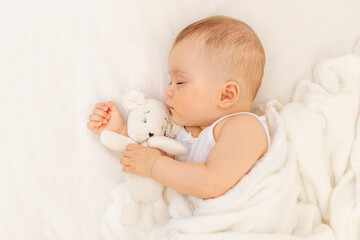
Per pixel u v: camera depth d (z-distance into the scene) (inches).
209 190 35.1
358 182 38.5
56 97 42.6
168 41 45.2
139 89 44.6
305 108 43.1
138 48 44.6
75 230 38.9
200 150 40.6
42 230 38.6
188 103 39.4
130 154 37.2
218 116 40.3
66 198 40.4
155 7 45.1
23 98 41.9
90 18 44.0
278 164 37.9
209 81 38.9
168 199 39.6
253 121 38.4
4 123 41.0
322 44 47.0
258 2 46.6
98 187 41.3
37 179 40.6
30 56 42.8
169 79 45.3
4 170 39.8
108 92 43.8
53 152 41.6
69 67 43.3
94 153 42.1
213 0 46.2
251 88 40.8
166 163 36.2
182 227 34.9
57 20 43.7
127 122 41.4
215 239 33.6
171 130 42.1
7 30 43.2
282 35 46.8
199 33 39.2
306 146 40.9
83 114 42.7
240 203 35.0
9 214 38.5
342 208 37.6
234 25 40.3
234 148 36.1
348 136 41.5
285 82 46.6
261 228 35.4
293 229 38.4
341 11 47.0
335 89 44.3
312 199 40.7
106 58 44.1
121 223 38.9
